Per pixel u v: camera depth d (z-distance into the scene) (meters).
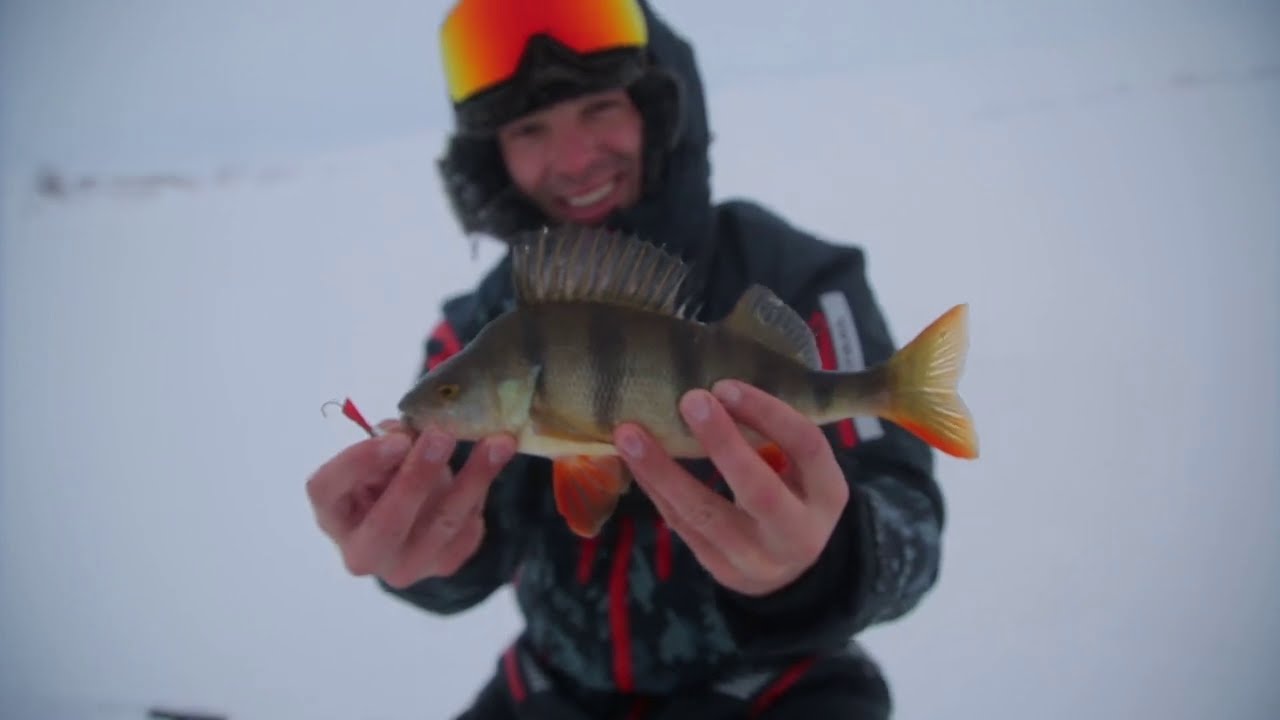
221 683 0.99
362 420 0.54
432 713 0.94
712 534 0.50
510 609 1.09
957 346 0.51
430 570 0.62
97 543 1.27
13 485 1.40
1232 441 1.19
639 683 0.66
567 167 0.73
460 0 0.73
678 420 0.51
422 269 2.14
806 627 0.57
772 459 0.52
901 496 0.63
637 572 0.65
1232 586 0.96
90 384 1.74
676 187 0.74
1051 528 1.07
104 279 2.25
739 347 0.52
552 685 0.69
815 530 0.49
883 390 0.52
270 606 1.12
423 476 0.51
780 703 0.64
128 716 0.94
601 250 0.53
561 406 0.52
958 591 0.99
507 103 0.72
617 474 0.54
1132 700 0.85
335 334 1.85
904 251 1.90
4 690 0.97
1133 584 0.98
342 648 1.04
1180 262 1.72
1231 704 0.83
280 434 1.52
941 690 0.87
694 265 0.72
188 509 1.34
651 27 0.77
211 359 1.80
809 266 0.71
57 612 1.11
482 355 0.53
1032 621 0.94
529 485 0.70
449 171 0.83
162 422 1.58
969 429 0.50
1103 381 1.36
